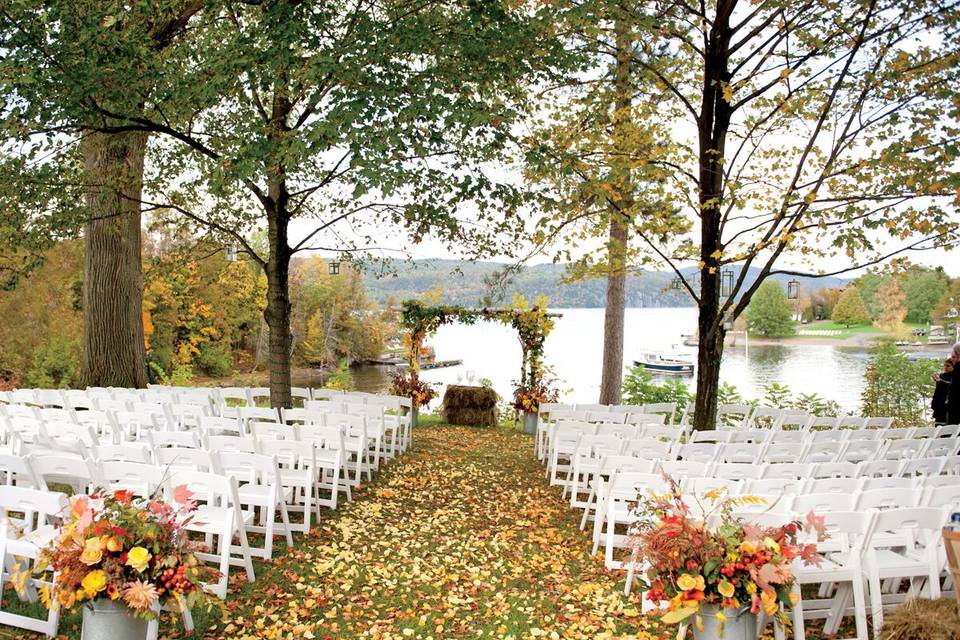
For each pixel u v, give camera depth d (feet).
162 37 29.09
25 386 74.08
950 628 11.62
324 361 130.82
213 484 15.08
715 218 28.02
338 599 15.56
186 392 31.86
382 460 31.55
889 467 18.99
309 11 24.76
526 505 24.67
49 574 14.43
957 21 23.85
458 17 27.73
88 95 24.27
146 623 11.82
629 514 17.61
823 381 80.74
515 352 162.50
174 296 108.27
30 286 78.89
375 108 22.47
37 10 23.98
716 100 28.30
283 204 31.58
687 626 13.76
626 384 48.78
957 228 22.99
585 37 28.35
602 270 31.01
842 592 14.25
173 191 35.91
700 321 28.66
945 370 32.60
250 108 30.71
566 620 14.98
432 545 19.66
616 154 27.84
